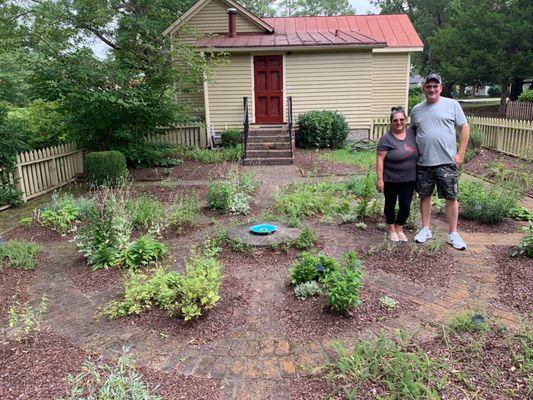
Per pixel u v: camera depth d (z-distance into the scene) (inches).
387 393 95.3
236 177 306.7
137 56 419.5
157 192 331.0
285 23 744.3
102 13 400.5
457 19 936.3
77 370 108.0
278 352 116.0
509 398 93.9
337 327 126.3
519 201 264.1
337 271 147.5
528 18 855.7
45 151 348.8
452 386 98.3
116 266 178.7
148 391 95.0
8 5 361.4
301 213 244.8
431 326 126.3
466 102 1428.4
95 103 377.1
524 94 942.4
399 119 187.2
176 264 181.3
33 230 240.5
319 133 534.9
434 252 183.8
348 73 567.5
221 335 125.0
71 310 143.3
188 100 600.7
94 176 359.3
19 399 96.5
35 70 357.4
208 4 621.0
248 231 209.5
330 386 100.3
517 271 164.4
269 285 158.6
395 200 196.7
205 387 102.0
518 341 115.5
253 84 571.2
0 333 128.3
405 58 641.0
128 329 129.4
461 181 299.9
